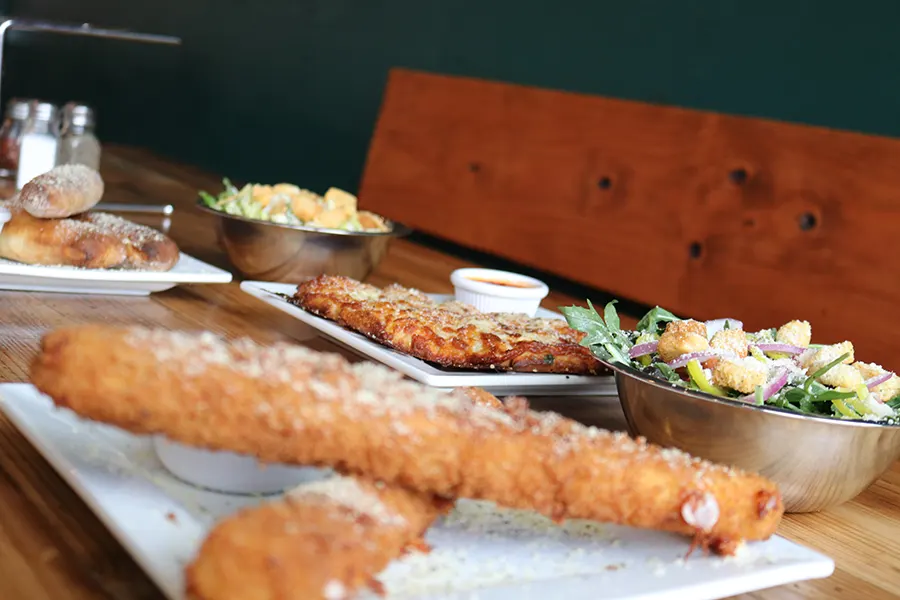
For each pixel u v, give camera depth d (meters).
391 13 2.86
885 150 1.52
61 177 1.14
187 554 0.65
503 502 0.70
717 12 2.07
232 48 3.52
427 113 2.04
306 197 1.36
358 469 0.66
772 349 0.96
